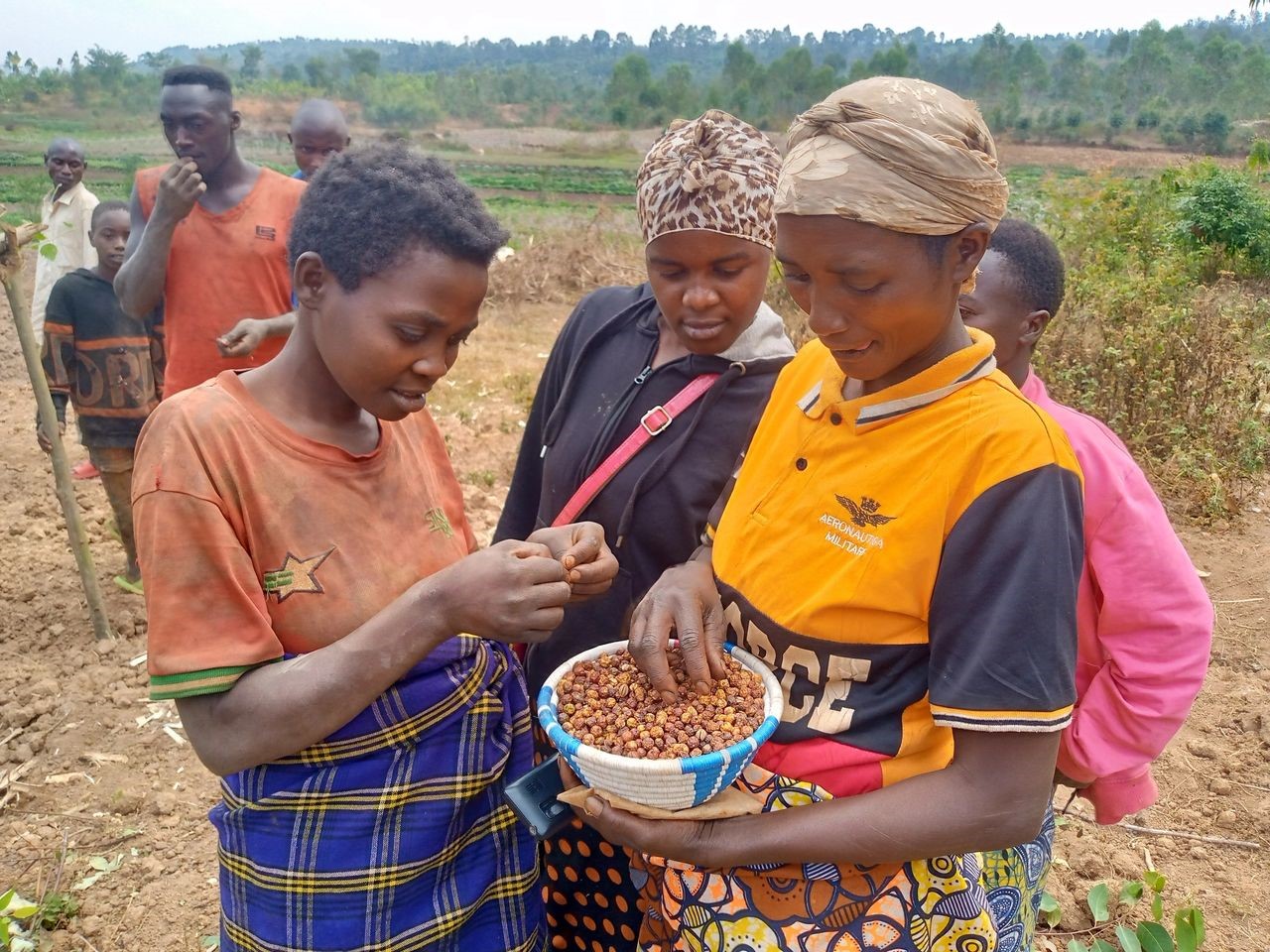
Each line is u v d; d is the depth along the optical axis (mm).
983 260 2143
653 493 2152
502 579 1513
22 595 4941
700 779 1460
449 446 7383
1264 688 4316
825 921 1580
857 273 1312
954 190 1282
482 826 1881
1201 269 13766
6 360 9781
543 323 12578
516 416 8211
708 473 2121
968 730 1389
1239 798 3629
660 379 2184
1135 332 6906
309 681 1507
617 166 61875
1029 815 1422
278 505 1584
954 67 116438
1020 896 1950
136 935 3002
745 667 1670
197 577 1501
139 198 4258
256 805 1663
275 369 1666
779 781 1577
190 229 4180
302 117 5348
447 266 1507
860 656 1524
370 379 1557
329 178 1547
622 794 1524
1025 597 1359
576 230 17938
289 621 1614
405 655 1524
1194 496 6156
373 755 1677
